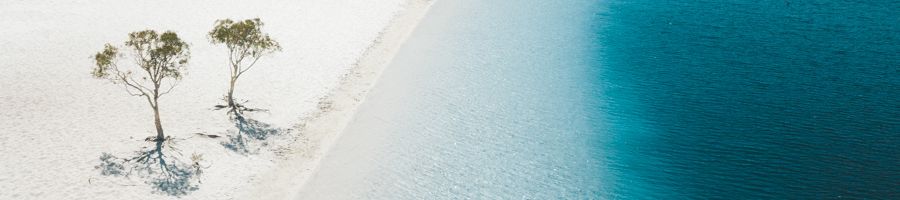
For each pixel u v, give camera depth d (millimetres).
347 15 73688
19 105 49000
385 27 70375
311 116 49531
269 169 42281
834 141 47719
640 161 45562
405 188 41531
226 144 44531
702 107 53250
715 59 63188
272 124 47844
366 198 40281
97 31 65750
